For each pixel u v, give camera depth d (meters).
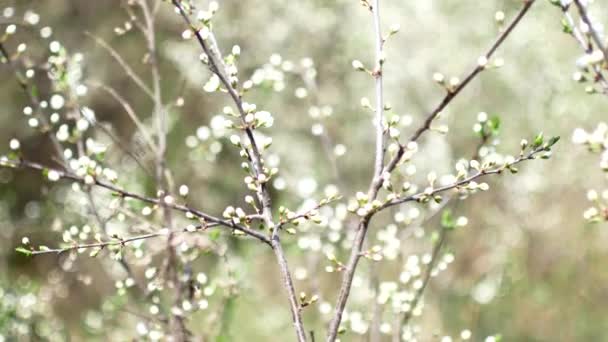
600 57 2.20
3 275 5.74
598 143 2.18
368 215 2.31
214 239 3.44
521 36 8.36
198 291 3.16
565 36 8.33
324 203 2.29
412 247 4.82
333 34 8.73
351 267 2.29
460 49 8.61
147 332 3.57
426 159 7.78
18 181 9.23
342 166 8.71
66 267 4.08
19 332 4.77
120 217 3.56
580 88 8.12
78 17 10.19
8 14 4.62
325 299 6.50
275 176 7.17
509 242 8.05
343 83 8.90
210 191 8.70
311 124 8.70
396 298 3.47
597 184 8.08
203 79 7.61
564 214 8.09
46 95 7.91
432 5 8.56
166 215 3.38
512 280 7.75
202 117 9.17
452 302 7.02
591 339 7.16
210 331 3.80
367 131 8.59
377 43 2.46
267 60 8.56
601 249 7.97
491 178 8.02
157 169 3.68
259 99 8.30
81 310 6.80
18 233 7.09
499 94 8.55
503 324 7.20
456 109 8.43
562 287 7.67
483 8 8.56
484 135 2.90
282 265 2.27
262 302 7.00
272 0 8.61
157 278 3.37
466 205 8.18
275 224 2.31
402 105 8.46
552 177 8.21
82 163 2.64
